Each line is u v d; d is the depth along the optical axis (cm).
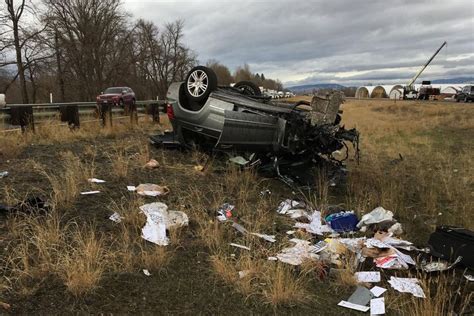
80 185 570
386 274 418
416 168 1019
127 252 397
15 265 347
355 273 408
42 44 4372
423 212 662
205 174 710
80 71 5347
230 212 547
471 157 1188
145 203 538
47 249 379
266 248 454
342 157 1091
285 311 340
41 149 820
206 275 382
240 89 921
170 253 413
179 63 7594
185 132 859
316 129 742
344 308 353
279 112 725
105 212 492
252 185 689
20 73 4212
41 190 530
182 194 596
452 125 2373
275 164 729
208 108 780
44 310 306
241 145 695
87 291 331
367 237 527
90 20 5325
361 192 687
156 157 802
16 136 894
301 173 759
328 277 403
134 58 6169
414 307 354
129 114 1502
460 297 378
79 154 781
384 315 342
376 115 3534
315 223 550
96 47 5459
